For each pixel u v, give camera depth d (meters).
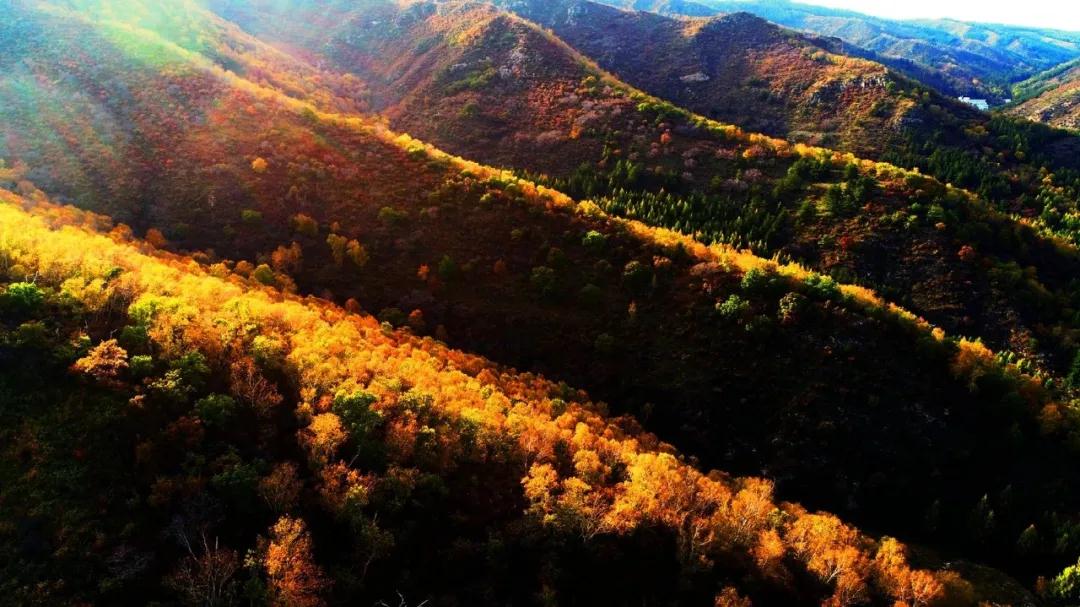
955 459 91.69
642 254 123.00
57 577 44.34
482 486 63.75
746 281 111.56
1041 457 93.62
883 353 102.88
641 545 61.16
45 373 57.41
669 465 72.94
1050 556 81.19
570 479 62.19
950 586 65.31
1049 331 128.25
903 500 87.56
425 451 62.78
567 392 97.00
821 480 88.94
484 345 109.12
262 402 61.81
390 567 53.47
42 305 64.44
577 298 115.19
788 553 64.19
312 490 55.97
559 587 55.88
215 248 119.50
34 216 96.38
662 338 107.62
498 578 55.34
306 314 84.69
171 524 49.38
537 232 126.88
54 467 50.66
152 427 56.22
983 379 100.31
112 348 60.31
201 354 64.25
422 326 109.25
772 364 100.94
